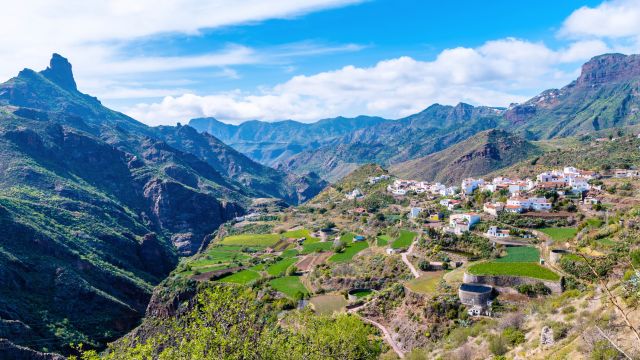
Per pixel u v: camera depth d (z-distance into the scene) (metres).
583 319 45.03
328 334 57.56
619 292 44.34
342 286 116.06
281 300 111.81
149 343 41.12
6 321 125.75
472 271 87.75
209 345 37.56
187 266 166.88
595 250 86.19
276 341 43.06
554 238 103.81
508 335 56.53
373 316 91.94
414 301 87.44
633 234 86.94
